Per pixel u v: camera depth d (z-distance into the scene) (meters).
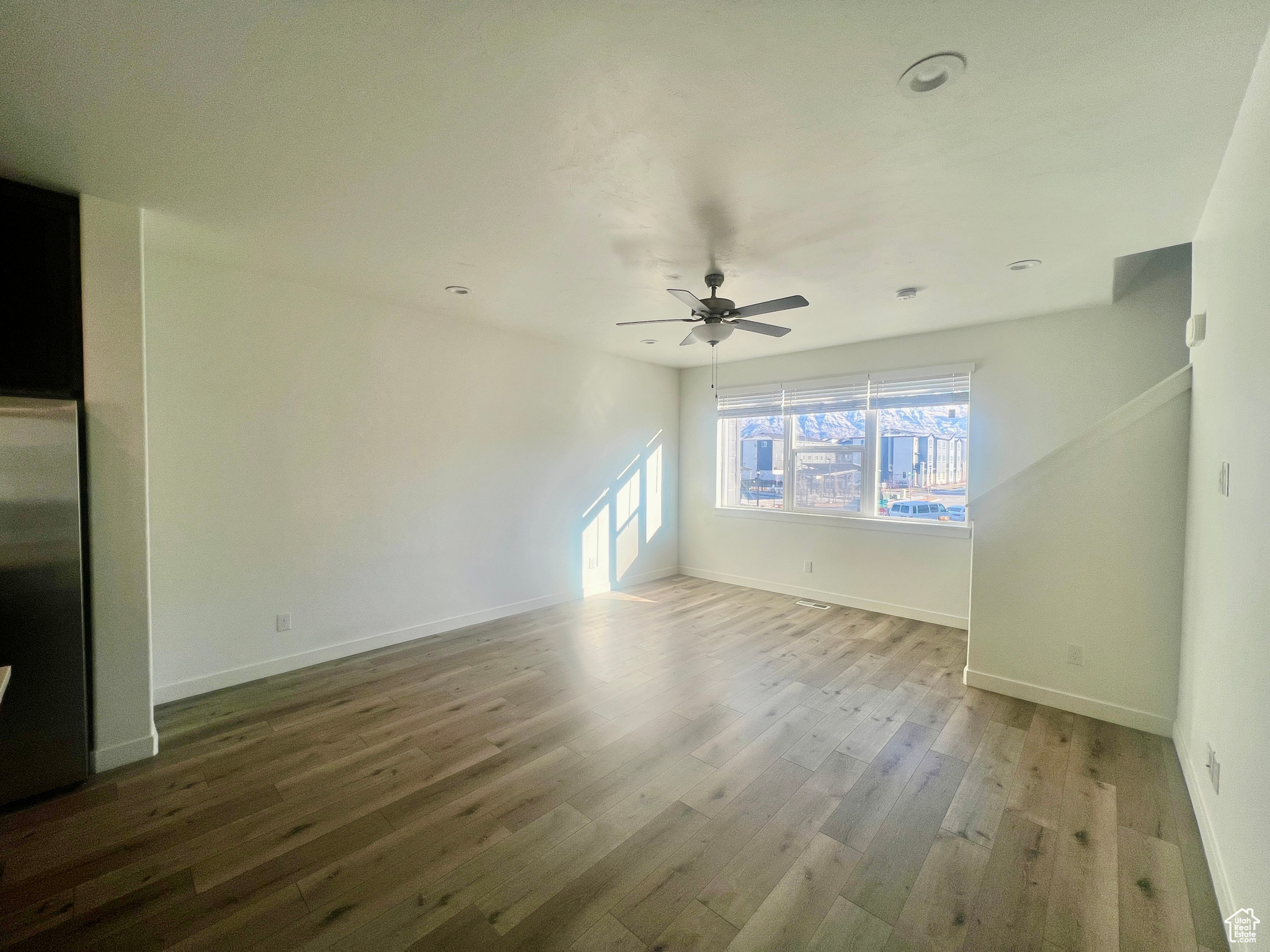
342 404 3.60
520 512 4.72
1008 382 4.16
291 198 2.28
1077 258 2.91
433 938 1.52
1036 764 2.41
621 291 3.50
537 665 3.55
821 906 1.64
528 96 1.64
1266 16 1.30
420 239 2.69
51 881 1.72
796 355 5.34
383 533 3.84
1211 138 1.82
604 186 2.17
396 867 1.79
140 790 2.20
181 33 1.38
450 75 1.55
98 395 2.30
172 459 2.96
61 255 2.23
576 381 5.16
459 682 3.27
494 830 1.97
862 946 1.50
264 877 1.74
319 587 3.54
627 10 1.30
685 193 2.22
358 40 1.41
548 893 1.68
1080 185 2.14
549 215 2.42
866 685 3.24
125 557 2.38
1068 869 1.79
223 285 3.11
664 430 6.20
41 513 2.12
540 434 4.86
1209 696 2.00
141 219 2.38
